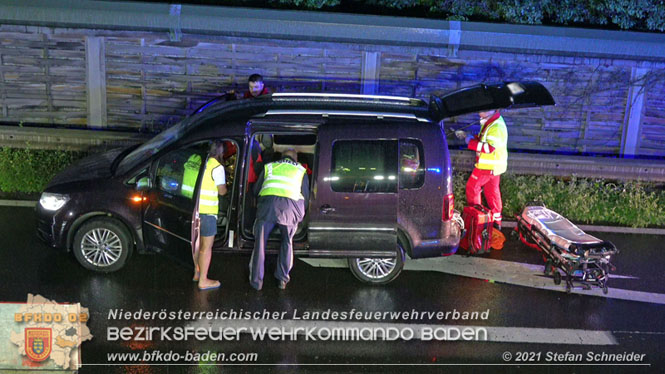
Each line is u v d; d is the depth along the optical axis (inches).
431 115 336.2
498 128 377.7
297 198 313.6
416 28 481.1
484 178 383.6
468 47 486.9
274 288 332.2
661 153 512.4
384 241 322.7
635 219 433.4
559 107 501.7
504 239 393.4
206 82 495.5
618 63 492.1
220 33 482.3
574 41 481.4
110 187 326.6
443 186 323.6
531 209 382.0
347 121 321.7
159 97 498.6
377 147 318.3
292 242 328.5
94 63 490.9
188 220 304.8
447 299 330.6
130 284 327.3
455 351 288.2
